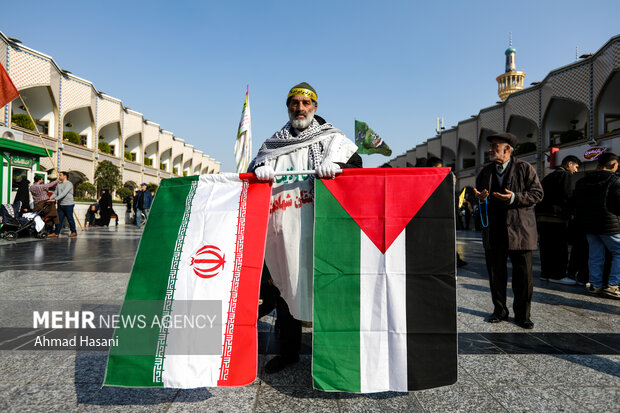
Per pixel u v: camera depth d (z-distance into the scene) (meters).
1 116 15.80
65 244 8.73
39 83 18.78
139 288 1.95
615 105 16.17
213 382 1.80
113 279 4.71
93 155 24.05
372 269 1.97
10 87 9.29
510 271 5.90
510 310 3.71
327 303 1.95
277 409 1.79
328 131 2.38
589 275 4.50
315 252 2.01
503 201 3.19
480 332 3.02
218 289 1.94
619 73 15.09
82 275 4.96
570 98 17.53
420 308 1.92
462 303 3.98
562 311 3.71
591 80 16.27
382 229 2.01
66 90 20.98
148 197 16.72
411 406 1.84
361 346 1.90
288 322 2.28
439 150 32.44
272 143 2.43
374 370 1.87
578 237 5.00
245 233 2.05
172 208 2.16
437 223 2.00
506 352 2.59
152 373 1.81
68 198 10.48
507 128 22.77
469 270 6.07
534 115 20.44
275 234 2.27
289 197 2.25
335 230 2.03
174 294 1.93
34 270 5.30
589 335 2.96
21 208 9.73
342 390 1.85
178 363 1.83
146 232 2.11
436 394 1.97
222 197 2.15
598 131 16.06
